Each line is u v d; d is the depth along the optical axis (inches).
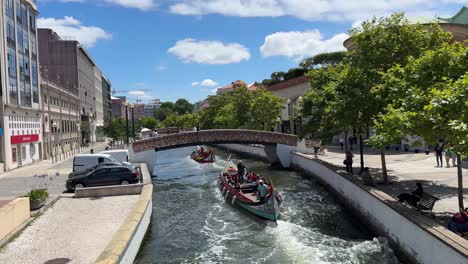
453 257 363.3
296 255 543.8
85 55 3351.4
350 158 932.6
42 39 2957.7
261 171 1453.0
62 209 641.6
